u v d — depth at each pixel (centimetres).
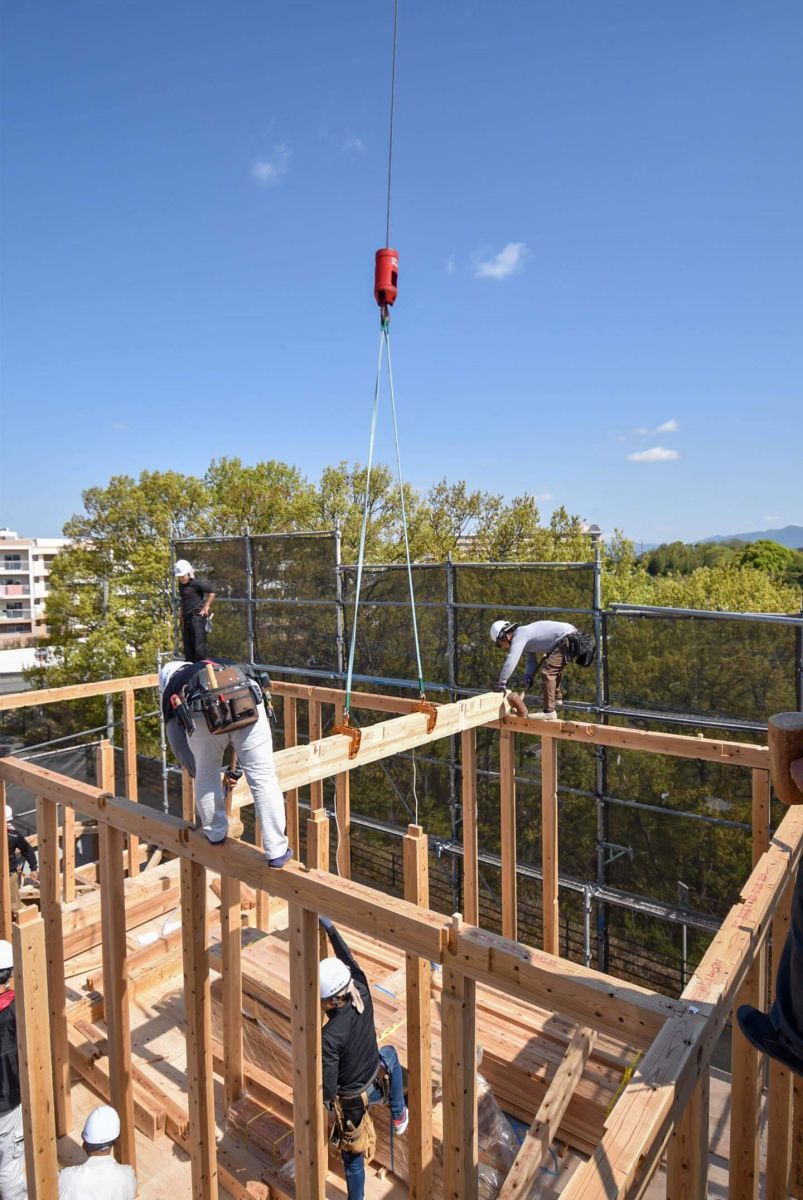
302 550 1159
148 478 2808
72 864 784
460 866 1034
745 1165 341
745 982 333
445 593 1002
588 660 721
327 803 1186
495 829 1011
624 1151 194
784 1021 194
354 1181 397
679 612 780
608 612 835
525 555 2561
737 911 317
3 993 439
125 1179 402
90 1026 554
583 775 906
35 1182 381
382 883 1141
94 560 2714
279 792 367
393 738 540
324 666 1162
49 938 484
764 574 2825
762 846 542
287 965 541
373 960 585
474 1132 318
